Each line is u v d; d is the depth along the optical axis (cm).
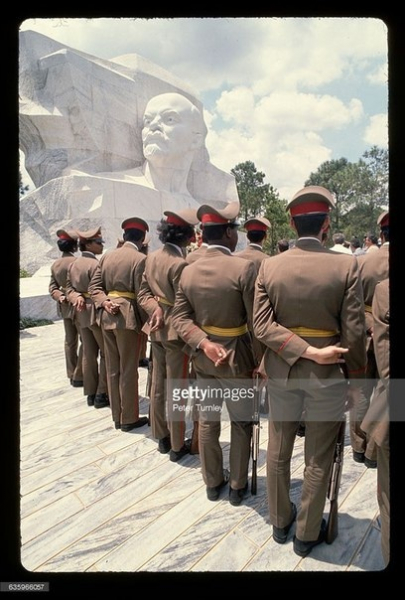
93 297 260
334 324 143
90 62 748
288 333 146
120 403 268
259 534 167
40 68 771
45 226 727
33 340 527
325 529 162
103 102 733
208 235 175
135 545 163
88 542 165
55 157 770
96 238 311
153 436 234
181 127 610
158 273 210
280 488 158
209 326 175
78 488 200
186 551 160
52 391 348
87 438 254
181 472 213
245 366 175
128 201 661
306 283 141
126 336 253
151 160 641
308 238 145
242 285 167
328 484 154
